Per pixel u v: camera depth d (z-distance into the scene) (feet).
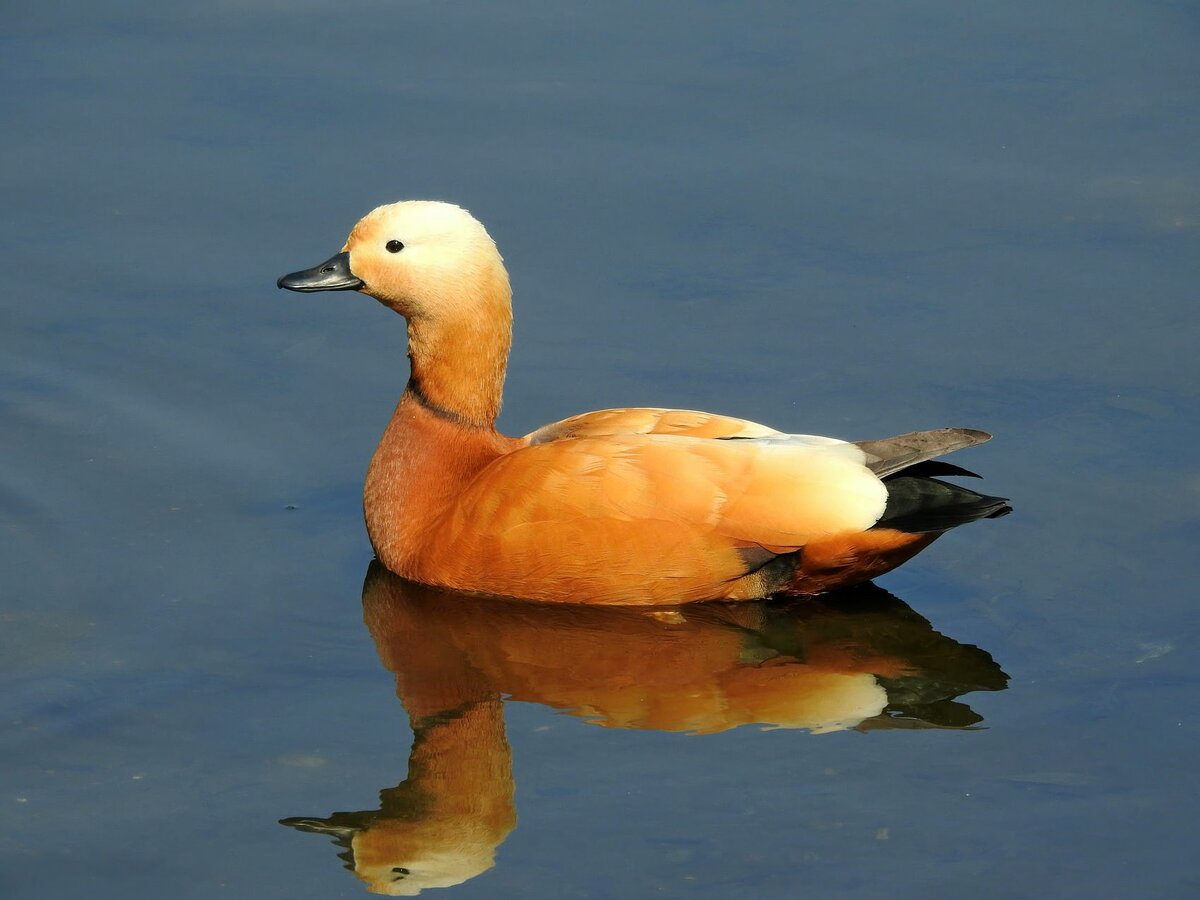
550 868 31.99
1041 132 60.13
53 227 56.13
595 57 64.28
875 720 36.70
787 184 58.18
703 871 31.78
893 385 49.75
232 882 31.65
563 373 50.62
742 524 40.22
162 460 46.85
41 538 43.19
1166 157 58.80
